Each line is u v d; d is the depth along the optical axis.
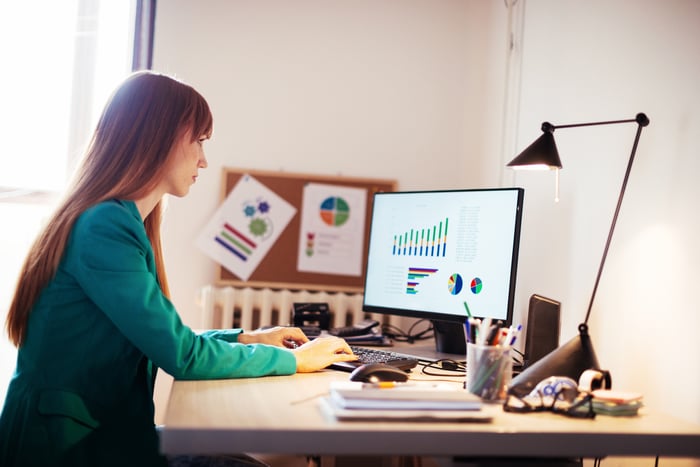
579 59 1.93
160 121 1.40
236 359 1.36
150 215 1.60
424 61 2.98
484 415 1.06
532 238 2.19
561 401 1.20
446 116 2.98
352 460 1.95
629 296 1.61
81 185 1.36
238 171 2.88
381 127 2.96
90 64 2.74
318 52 2.94
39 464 1.21
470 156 2.88
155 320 1.25
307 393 1.25
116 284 1.25
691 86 1.42
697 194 1.38
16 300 1.31
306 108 2.93
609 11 1.77
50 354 1.27
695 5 1.42
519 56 2.39
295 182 2.90
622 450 1.04
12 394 1.28
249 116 2.91
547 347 1.63
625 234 1.63
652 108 1.56
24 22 2.70
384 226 2.06
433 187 2.96
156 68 2.84
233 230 2.87
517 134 2.38
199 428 0.96
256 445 0.97
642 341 1.54
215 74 2.89
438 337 1.94
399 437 0.99
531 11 2.30
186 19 2.87
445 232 1.89
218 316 2.83
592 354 1.32
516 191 1.74
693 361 1.36
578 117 1.92
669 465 1.46
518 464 1.08
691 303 1.38
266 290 2.80
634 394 1.19
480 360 1.23
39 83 2.71
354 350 1.75
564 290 1.94
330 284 2.90
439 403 1.06
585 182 1.85
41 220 2.63
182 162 1.44
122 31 2.77
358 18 2.96
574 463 1.09
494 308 1.74
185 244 2.86
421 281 1.93
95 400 1.28
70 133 2.73
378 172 2.95
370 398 1.05
